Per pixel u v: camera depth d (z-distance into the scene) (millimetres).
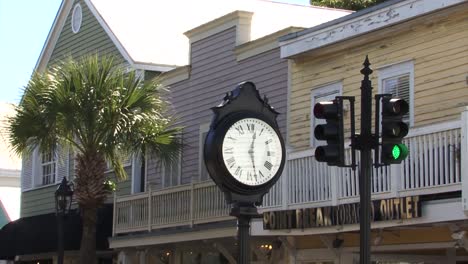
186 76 20188
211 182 17219
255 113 9250
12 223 24953
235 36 18562
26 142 17938
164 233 18453
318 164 13859
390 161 9398
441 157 11602
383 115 9469
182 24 24125
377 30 14578
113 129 17312
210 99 19297
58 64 25375
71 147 18078
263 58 17703
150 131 17750
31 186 26891
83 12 24625
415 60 14180
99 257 23812
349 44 15352
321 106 9570
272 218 14477
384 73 14750
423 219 11648
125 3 24312
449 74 13531
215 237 16828
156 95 18109
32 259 26297
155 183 21266
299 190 14188
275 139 9359
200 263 19516
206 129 19297
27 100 17453
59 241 17812
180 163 20094
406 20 13945
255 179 9148
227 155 9031
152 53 21891
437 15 13609
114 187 19859
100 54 23562
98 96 17094
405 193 12062
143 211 19469
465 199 10797
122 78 17594
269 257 16609
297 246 16016
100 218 21375
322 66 16125
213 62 19297
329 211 13305
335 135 9508
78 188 17797
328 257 15266
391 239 14078
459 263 14812
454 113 13328
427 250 14945
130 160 21984
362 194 9367
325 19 22312
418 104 14031
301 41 16125
